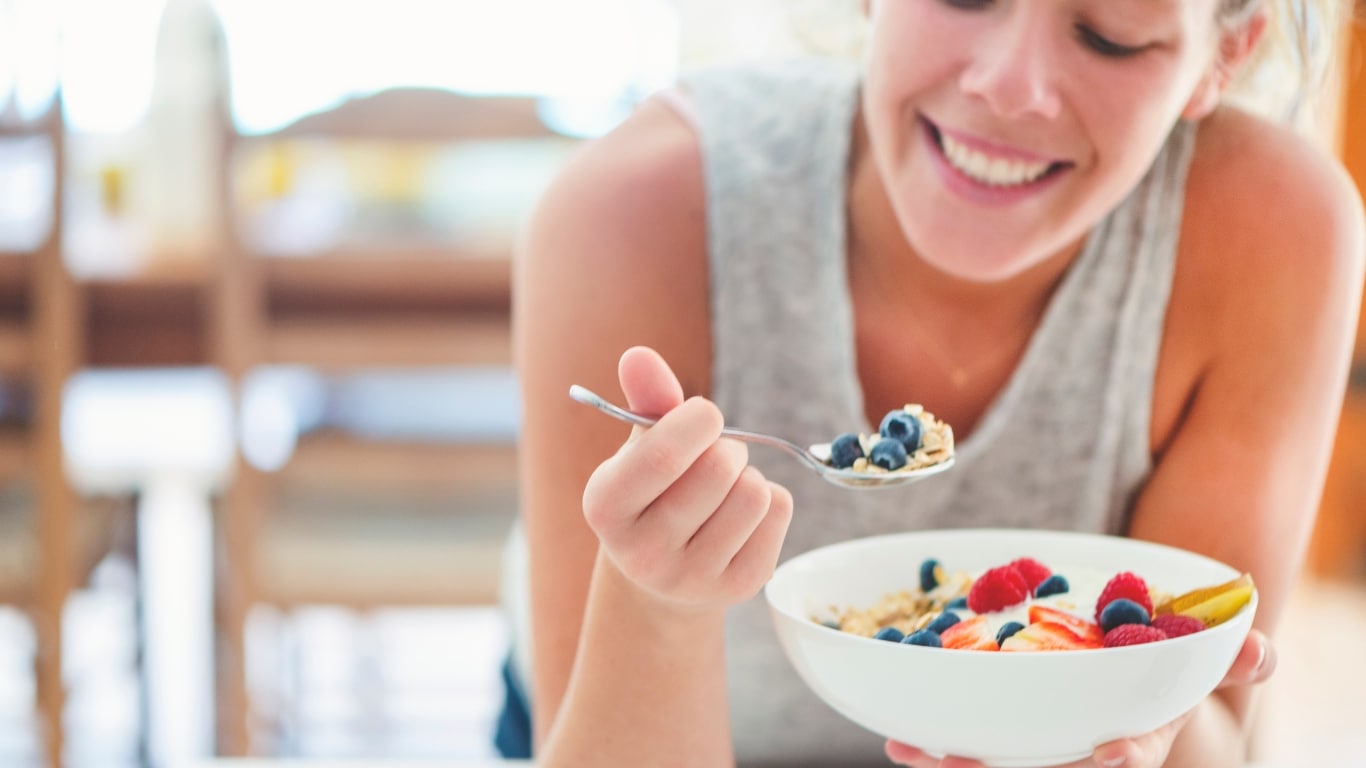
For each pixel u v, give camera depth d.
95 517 2.13
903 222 0.95
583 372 1.00
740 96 1.07
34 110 2.16
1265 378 1.03
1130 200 1.02
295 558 1.88
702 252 1.04
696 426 0.77
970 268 0.94
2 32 2.65
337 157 2.40
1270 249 1.02
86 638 2.76
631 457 0.77
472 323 1.88
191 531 3.32
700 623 0.85
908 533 1.00
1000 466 1.05
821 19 1.19
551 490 1.00
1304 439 1.03
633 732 0.87
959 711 0.79
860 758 1.11
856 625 0.89
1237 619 0.81
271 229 2.05
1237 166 1.03
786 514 0.81
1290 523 1.03
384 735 2.35
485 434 1.90
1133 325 1.03
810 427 1.05
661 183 1.04
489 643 2.79
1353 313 1.04
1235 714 0.98
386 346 1.87
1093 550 0.93
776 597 0.88
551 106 2.01
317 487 1.90
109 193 2.53
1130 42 0.88
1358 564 3.15
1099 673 0.78
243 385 1.84
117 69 2.91
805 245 1.03
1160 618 0.82
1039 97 0.88
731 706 1.09
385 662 2.56
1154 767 0.82
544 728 0.99
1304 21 1.06
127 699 2.49
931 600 0.90
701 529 0.79
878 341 1.05
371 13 3.26
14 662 2.65
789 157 1.04
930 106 0.92
